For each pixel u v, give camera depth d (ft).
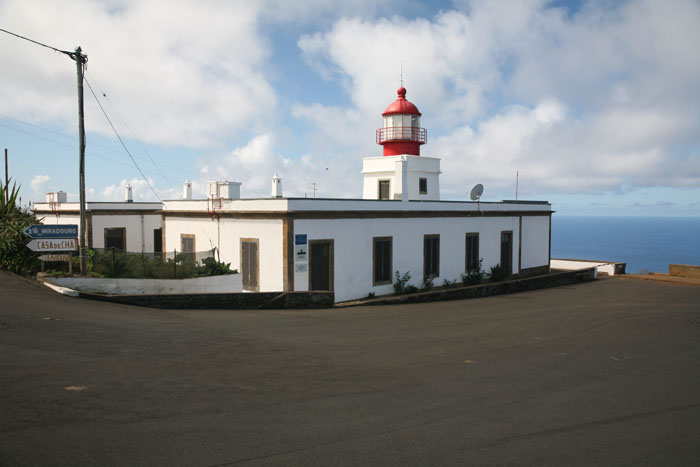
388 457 14.49
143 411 16.65
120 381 19.58
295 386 20.86
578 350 32.09
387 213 66.95
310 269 58.75
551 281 79.25
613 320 45.29
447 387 22.16
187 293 48.26
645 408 20.59
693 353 32.42
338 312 48.62
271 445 14.76
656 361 29.81
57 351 23.22
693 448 16.51
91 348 24.41
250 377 21.71
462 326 40.45
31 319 29.94
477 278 80.48
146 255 53.26
